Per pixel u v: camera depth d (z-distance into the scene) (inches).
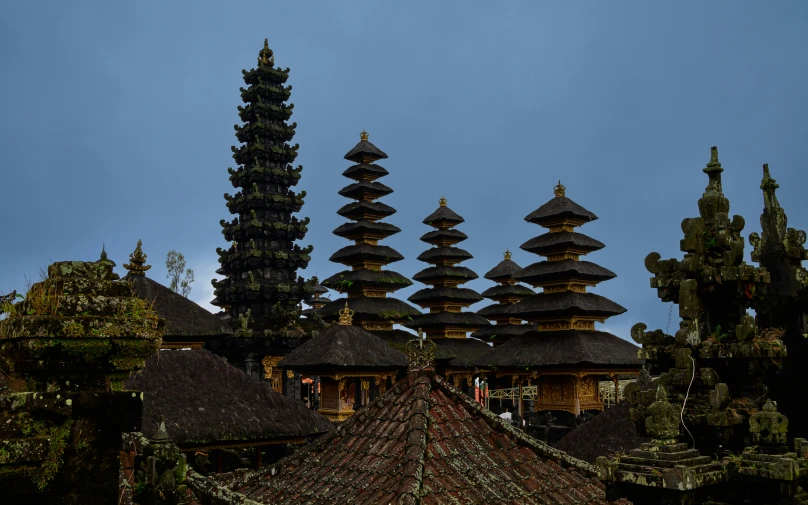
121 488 388.8
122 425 300.5
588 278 2110.0
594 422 898.1
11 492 273.4
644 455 350.9
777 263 427.5
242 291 2003.0
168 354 955.3
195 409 874.1
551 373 1931.6
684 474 325.4
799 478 343.0
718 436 369.7
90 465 293.0
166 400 868.0
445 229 2699.3
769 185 436.8
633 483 344.5
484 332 2810.0
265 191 2114.9
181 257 2696.9
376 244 2444.6
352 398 1813.5
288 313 1987.0
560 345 1959.9
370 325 2271.2
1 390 333.4
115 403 299.7
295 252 2110.0
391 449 489.4
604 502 480.7
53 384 297.7
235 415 897.5
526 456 511.5
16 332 290.8
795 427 411.2
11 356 301.0
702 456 354.3
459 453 484.4
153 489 361.4
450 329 2518.5
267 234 2063.2
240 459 1117.7
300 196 2133.4
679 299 389.7
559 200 2169.0
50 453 283.3
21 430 282.4
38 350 290.2
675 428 354.6
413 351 568.7
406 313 2297.0
